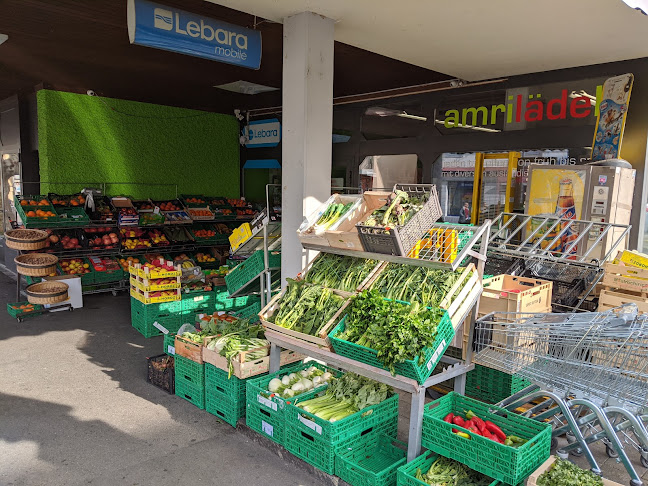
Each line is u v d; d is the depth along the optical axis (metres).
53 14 5.53
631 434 4.14
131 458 3.59
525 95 7.16
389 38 5.57
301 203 4.98
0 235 11.30
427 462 3.16
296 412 3.47
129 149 9.61
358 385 3.67
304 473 3.45
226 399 4.12
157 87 9.40
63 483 3.26
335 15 4.85
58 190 8.77
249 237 5.85
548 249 4.83
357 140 9.53
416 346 2.94
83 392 4.68
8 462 3.49
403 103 8.67
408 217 3.72
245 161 11.52
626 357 3.14
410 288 3.53
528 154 7.19
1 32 6.19
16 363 5.36
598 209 5.63
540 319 3.51
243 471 3.46
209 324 4.75
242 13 5.36
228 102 10.95
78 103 8.89
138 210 9.12
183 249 9.33
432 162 8.37
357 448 3.39
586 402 3.22
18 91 9.34
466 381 4.40
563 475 2.73
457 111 7.97
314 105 4.91
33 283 7.85
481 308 3.85
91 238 8.43
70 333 6.44
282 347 4.13
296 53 4.88
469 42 5.67
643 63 6.10
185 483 3.30
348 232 3.74
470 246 3.36
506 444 2.95
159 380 4.82
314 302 3.86
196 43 4.49
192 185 10.67
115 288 8.56
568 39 5.45
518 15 4.75
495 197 7.48
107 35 6.32
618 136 6.05
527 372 3.42
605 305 4.44
